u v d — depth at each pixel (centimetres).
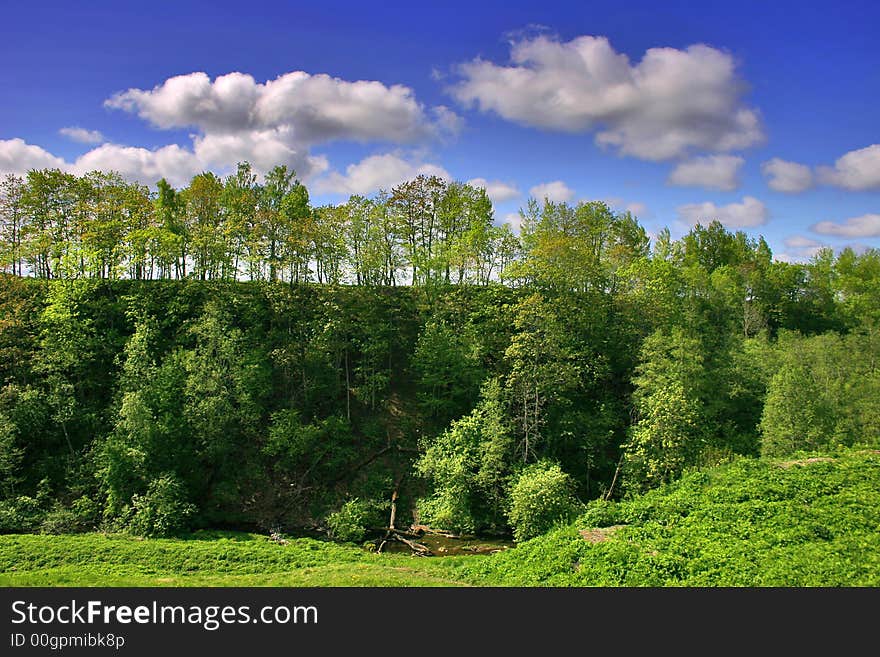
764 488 3341
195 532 4241
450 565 3475
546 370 5009
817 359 6191
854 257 10494
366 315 6066
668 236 8506
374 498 4919
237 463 5031
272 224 6397
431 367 5697
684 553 2786
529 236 6938
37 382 5012
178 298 5850
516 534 4012
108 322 5688
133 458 4353
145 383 4819
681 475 4141
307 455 5222
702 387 5250
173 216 6944
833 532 2822
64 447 4856
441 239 7600
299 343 5638
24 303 5416
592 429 5162
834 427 4850
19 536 3862
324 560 3644
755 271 8819
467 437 4784
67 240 6281
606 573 2683
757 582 2417
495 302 6366
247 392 5053
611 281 6788
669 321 6131
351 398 5912
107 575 3159
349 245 6494
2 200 6306
